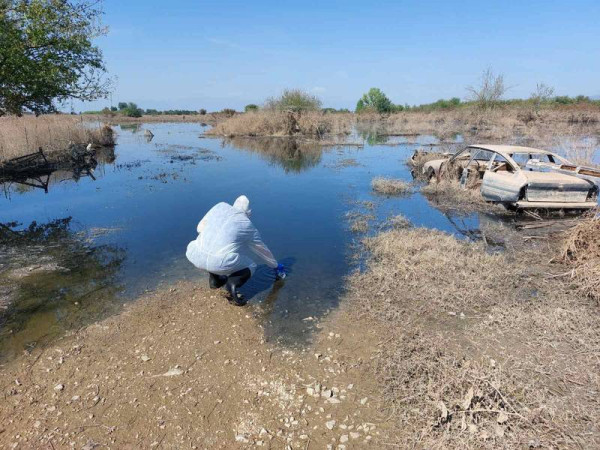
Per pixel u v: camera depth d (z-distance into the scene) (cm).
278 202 975
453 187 997
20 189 1162
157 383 349
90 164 1582
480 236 701
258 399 330
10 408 322
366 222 785
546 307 446
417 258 564
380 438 287
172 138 2927
